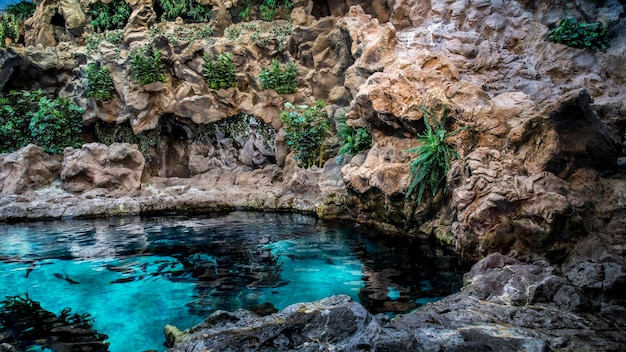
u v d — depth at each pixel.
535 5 12.43
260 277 6.57
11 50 15.84
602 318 4.24
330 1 15.11
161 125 15.92
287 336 3.67
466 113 8.22
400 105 8.87
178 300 5.69
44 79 16.80
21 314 5.30
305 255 7.71
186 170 16.42
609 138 7.02
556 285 4.74
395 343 3.42
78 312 5.35
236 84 14.64
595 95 10.70
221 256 7.73
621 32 11.26
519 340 3.64
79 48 16.73
